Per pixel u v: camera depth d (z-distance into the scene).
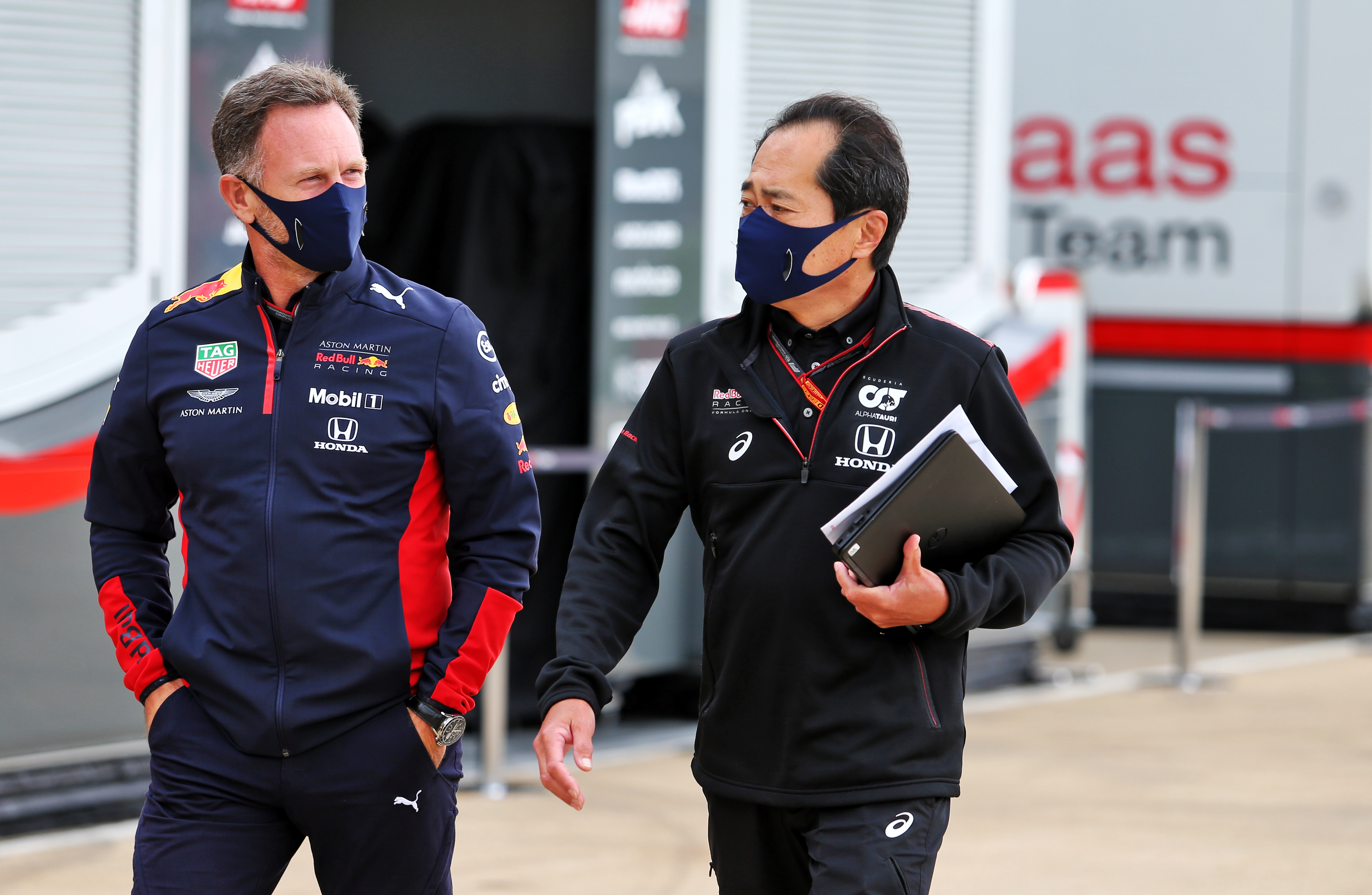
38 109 15.35
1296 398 27.58
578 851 16.12
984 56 21.56
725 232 19.88
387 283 8.53
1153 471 28.47
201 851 8.16
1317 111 27.17
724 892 9.01
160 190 15.99
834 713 8.38
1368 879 15.58
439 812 8.47
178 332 8.41
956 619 8.06
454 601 8.42
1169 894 15.09
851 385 8.58
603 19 18.94
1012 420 8.72
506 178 20.19
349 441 8.16
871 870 8.17
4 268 15.27
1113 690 23.81
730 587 8.59
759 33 19.91
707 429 8.74
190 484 8.27
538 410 20.19
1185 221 27.83
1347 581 27.66
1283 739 20.98
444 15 21.66
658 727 21.20
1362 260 27.08
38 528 15.44
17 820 15.73
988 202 21.83
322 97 8.11
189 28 16.03
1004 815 17.56
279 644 8.09
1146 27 27.75
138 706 16.25
